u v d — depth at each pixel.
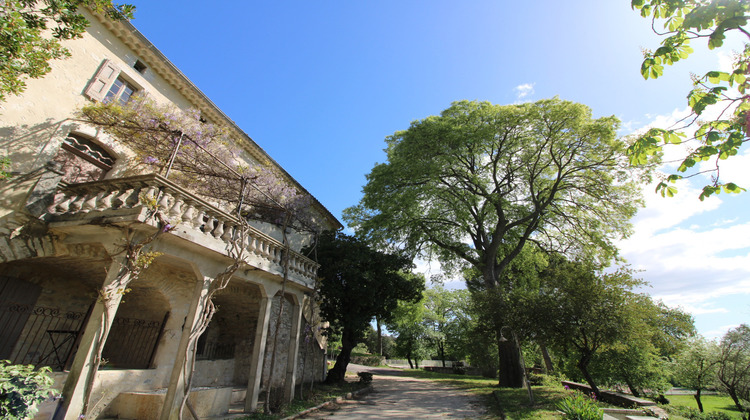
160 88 12.19
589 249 22.72
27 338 8.52
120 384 8.20
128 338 10.14
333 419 9.93
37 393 4.52
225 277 8.06
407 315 35.84
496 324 14.49
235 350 14.26
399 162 21.00
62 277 9.34
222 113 14.39
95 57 9.85
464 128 20.20
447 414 11.47
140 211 6.18
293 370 11.47
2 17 4.60
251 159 16.39
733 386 16.06
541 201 22.53
